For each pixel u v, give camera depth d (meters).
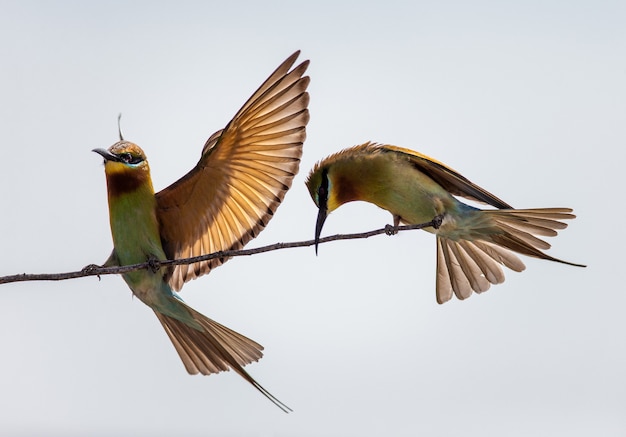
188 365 7.34
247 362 7.19
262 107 6.74
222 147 6.89
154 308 7.32
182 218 7.23
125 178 7.00
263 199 7.16
